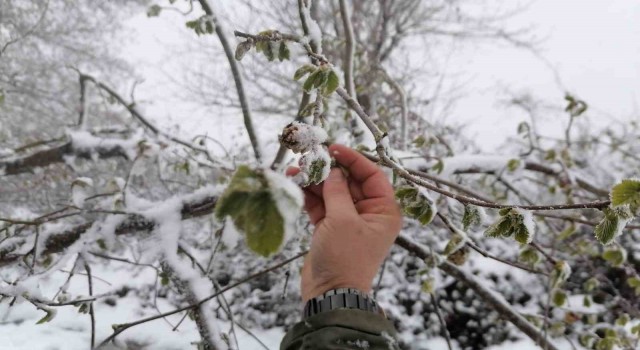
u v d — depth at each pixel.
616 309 4.26
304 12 1.78
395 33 7.53
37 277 1.93
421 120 4.65
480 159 3.26
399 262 5.25
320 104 1.29
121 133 3.53
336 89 1.30
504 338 4.54
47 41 7.92
